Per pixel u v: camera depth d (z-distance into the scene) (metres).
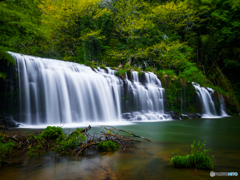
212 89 22.31
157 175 3.11
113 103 14.96
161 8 29.17
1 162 3.71
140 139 6.42
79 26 26.58
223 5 29.17
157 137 6.89
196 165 3.48
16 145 4.80
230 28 28.50
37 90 11.51
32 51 20.33
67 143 4.76
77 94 13.05
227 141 6.16
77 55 27.44
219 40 28.78
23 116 10.73
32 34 18.98
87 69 15.42
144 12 32.88
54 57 26.16
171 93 18.12
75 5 24.27
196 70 24.12
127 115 15.07
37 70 11.86
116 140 5.55
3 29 14.16
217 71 28.73
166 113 17.19
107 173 3.20
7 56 8.31
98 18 28.81
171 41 27.41
